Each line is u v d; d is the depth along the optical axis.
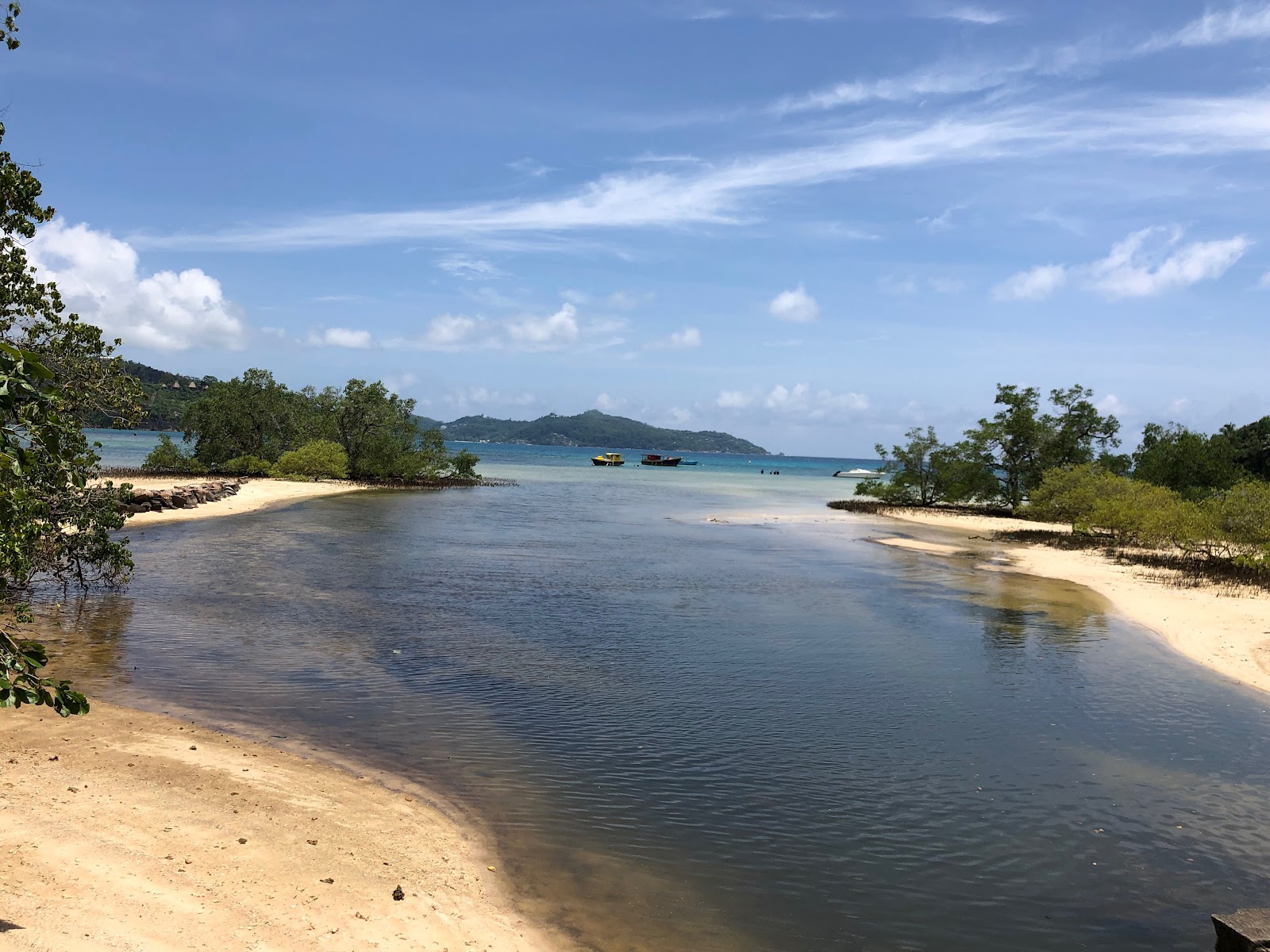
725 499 73.31
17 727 9.95
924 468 68.94
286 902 6.34
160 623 16.75
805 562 31.83
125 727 10.43
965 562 33.47
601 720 12.32
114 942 5.26
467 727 11.62
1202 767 11.30
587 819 8.95
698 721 12.47
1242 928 6.55
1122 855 8.70
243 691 12.57
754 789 10.05
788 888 7.74
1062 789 10.41
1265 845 9.04
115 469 66.06
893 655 17.05
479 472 110.88
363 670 14.23
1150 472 63.25
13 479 9.93
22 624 16.02
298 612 18.69
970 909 7.54
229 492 49.22
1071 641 18.97
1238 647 18.70
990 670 16.16
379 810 8.59
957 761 11.26
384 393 72.56
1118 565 33.22
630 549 34.03
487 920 6.63
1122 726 12.98
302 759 9.90
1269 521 30.31
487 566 27.44
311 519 40.12
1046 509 47.41
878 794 10.05
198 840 7.28
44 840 6.82
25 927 5.23
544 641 17.16
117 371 16.98
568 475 111.44
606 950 6.41
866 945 6.85
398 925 6.27
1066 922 7.41
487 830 8.46
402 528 38.22
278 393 72.50
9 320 15.36
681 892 7.50
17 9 10.48
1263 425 71.50
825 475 161.38
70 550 17.80
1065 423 65.38
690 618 20.16
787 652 17.00
